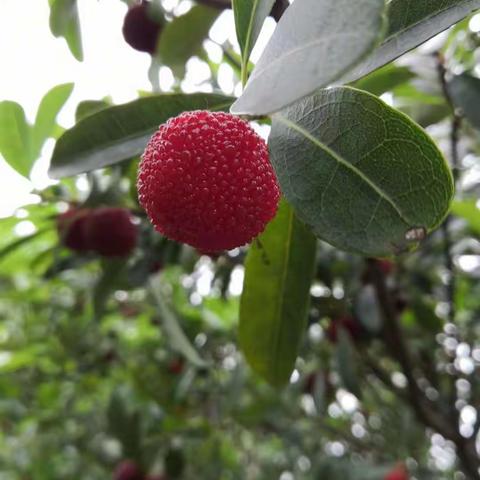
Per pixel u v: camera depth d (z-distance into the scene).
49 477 0.38
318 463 0.26
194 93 0.11
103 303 0.20
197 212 0.08
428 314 0.23
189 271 0.23
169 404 0.27
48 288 0.32
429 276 0.24
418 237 0.08
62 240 0.19
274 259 0.12
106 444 0.35
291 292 0.13
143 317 0.30
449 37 0.18
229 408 0.26
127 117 0.11
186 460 0.25
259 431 0.33
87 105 0.15
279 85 0.07
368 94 0.09
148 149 0.09
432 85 0.17
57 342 0.31
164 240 0.19
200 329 0.26
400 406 0.30
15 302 0.34
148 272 0.20
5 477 0.39
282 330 0.13
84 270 0.28
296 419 0.31
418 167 0.08
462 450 0.21
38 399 0.35
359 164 0.09
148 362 0.29
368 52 0.06
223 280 0.22
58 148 0.11
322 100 0.09
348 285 0.22
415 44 0.09
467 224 0.22
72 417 0.35
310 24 0.07
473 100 0.15
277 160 0.09
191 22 0.16
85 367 0.31
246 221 0.09
